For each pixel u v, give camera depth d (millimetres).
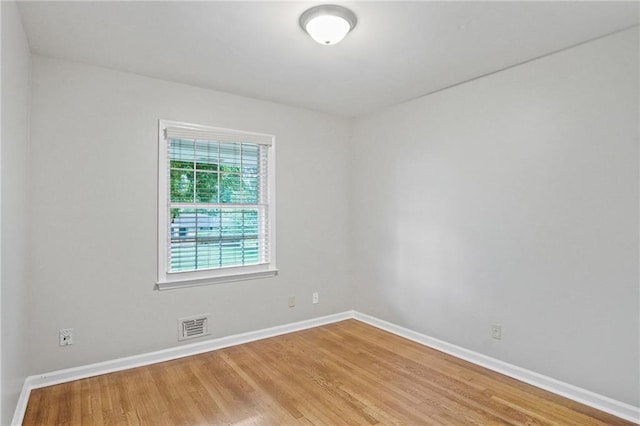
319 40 2260
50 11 2129
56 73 2781
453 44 2551
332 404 2471
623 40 2346
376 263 4188
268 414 2348
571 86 2580
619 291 2367
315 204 4203
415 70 3010
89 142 2902
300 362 3166
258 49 2633
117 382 2775
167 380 2811
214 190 3543
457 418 2303
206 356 3299
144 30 2361
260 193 3842
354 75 3123
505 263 2967
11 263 1963
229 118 3576
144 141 3135
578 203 2547
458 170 3324
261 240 3848
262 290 3793
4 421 1797
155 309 3174
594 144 2469
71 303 2820
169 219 3289
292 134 4020
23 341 2438
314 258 4191
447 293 3414
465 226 3266
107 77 2977
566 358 2600
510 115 2934
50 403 2459
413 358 3262
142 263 3119
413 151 3754
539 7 2092
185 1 2031
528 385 2756
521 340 2857
